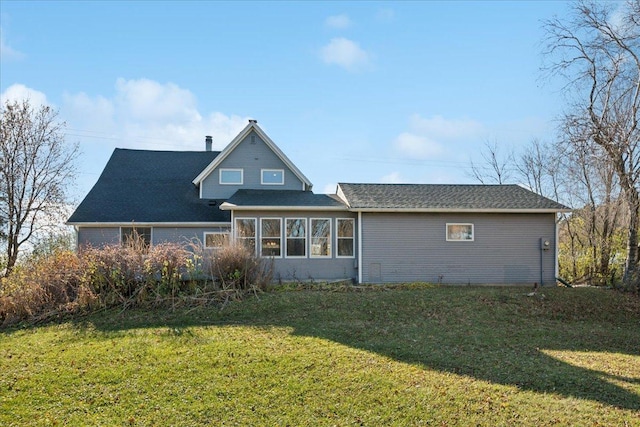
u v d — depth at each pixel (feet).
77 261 44.34
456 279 60.59
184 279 45.65
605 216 72.43
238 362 28.09
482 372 26.71
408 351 30.40
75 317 40.65
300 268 60.13
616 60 57.21
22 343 33.76
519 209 60.64
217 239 57.72
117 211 64.85
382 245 60.08
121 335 34.42
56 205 76.79
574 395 23.63
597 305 47.60
